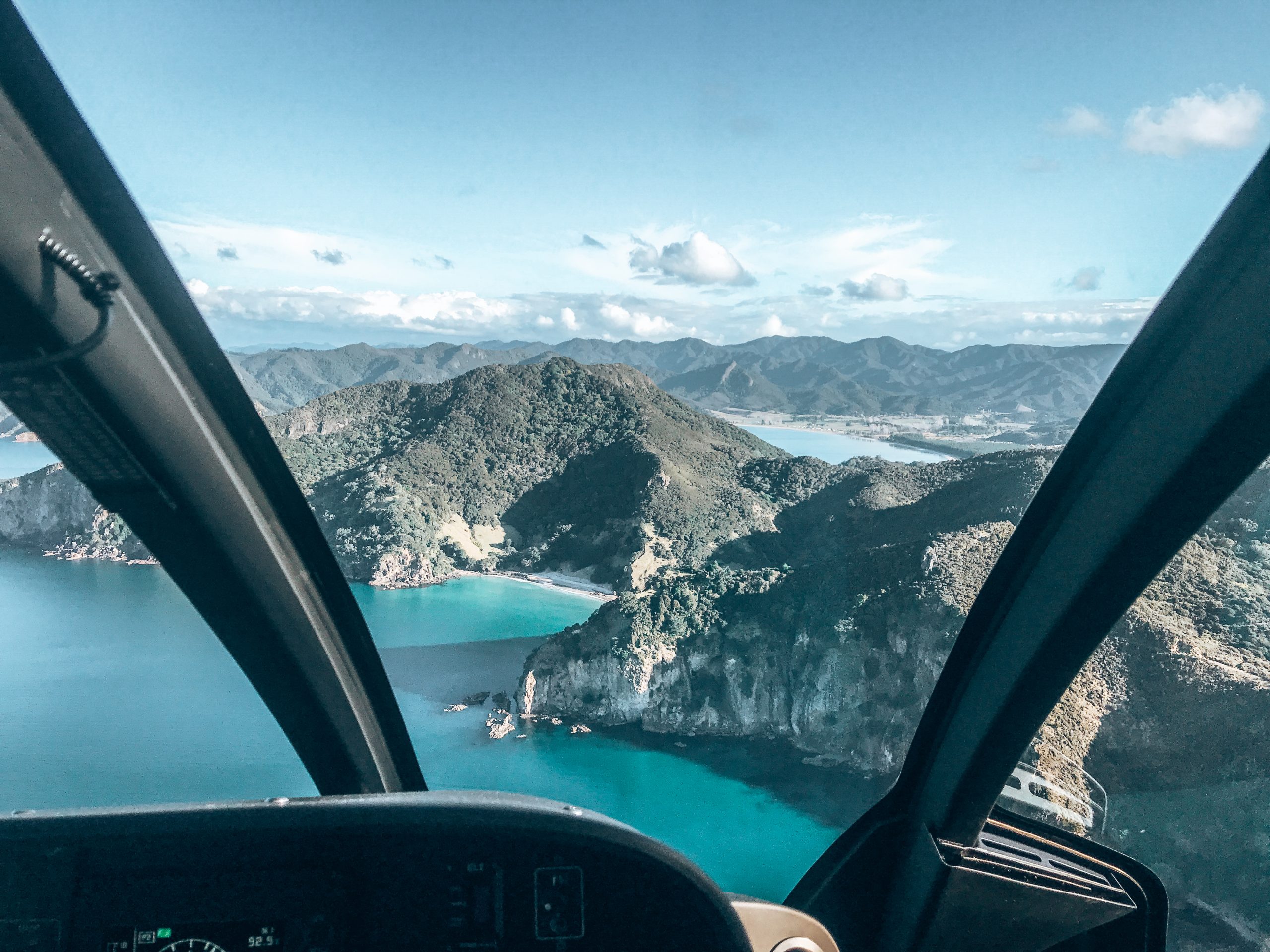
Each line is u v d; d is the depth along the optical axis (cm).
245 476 336
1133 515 303
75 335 246
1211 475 283
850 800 2062
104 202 252
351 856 254
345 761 430
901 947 404
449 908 255
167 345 290
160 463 303
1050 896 379
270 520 354
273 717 414
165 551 343
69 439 288
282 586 365
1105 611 331
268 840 246
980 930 387
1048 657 351
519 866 259
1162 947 376
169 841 242
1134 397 294
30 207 225
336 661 402
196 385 305
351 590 410
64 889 238
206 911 245
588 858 260
